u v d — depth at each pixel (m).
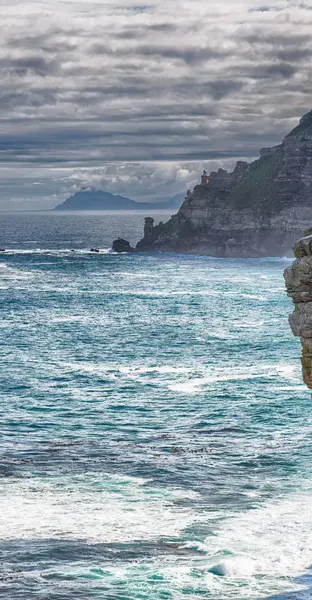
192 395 93.31
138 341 133.62
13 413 85.25
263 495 57.62
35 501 56.03
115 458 67.44
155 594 42.38
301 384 97.94
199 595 42.31
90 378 103.62
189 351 123.19
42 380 102.50
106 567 45.62
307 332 38.06
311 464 65.44
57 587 43.03
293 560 46.38
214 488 59.19
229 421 81.38
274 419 81.88
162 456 68.19
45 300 199.62
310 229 39.06
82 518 52.75
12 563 46.00
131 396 93.06
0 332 144.62
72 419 82.88
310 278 37.34
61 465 65.19
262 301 194.12
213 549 47.91
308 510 54.25
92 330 146.75
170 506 55.25
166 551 47.78
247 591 42.59
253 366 110.25
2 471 63.12
